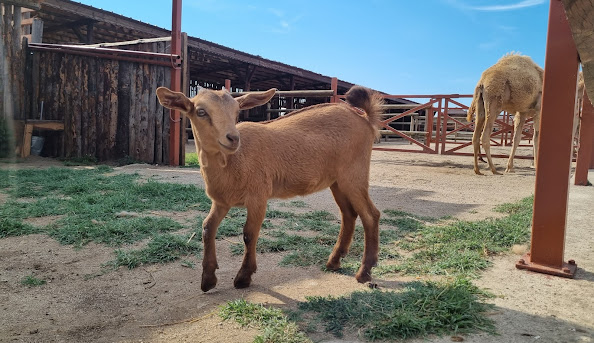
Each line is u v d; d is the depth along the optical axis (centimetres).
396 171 1209
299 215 628
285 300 337
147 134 1203
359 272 379
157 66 1173
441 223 596
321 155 384
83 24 1617
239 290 360
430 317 288
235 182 346
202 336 279
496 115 1083
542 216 399
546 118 391
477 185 952
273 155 365
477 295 337
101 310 320
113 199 660
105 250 455
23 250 448
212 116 324
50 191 743
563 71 381
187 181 883
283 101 2788
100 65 1212
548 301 327
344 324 290
